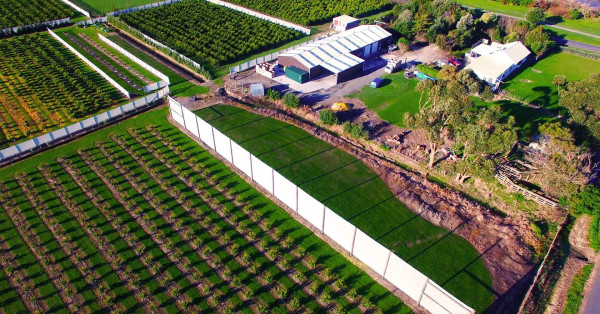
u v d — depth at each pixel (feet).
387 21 314.35
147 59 251.39
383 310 113.50
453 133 154.81
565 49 275.80
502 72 228.43
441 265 126.21
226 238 133.28
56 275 121.29
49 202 146.10
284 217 141.90
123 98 209.46
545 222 142.51
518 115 203.21
